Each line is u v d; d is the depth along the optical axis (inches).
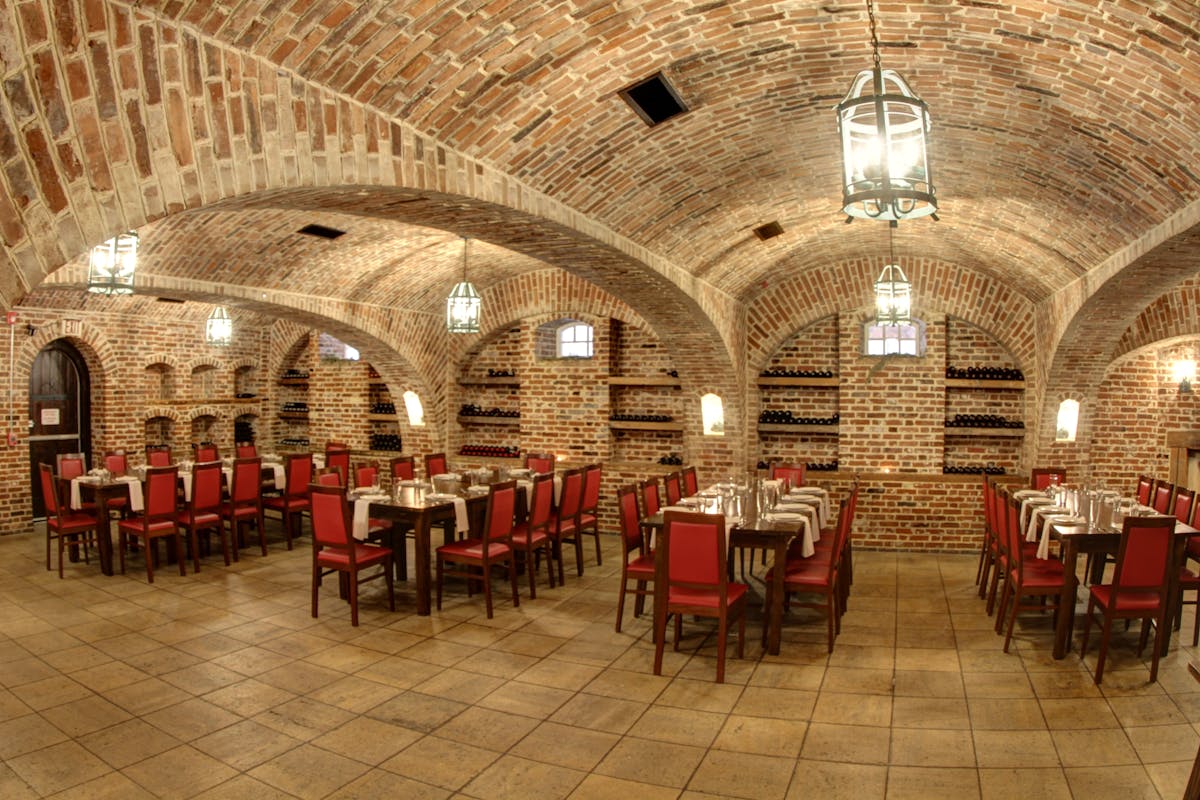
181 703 218.1
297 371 618.2
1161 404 441.1
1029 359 428.1
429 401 518.9
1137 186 227.3
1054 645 254.4
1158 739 196.9
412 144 184.9
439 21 152.9
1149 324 397.4
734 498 305.7
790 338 470.0
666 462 474.0
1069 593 251.6
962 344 452.1
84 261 327.3
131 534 375.9
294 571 366.9
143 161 126.1
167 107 129.6
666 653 258.7
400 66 162.1
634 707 216.2
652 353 485.1
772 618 260.4
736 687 230.2
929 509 428.8
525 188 229.6
